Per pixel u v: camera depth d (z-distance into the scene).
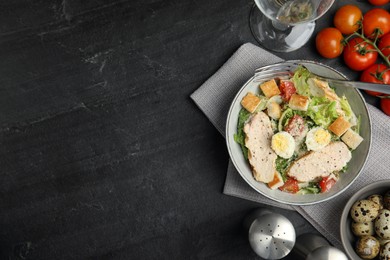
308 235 0.77
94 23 0.78
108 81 0.79
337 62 0.78
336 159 0.72
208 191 0.79
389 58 0.76
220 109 0.77
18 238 0.79
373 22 0.75
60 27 0.78
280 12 0.67
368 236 0.71
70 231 0.79
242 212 0.79
